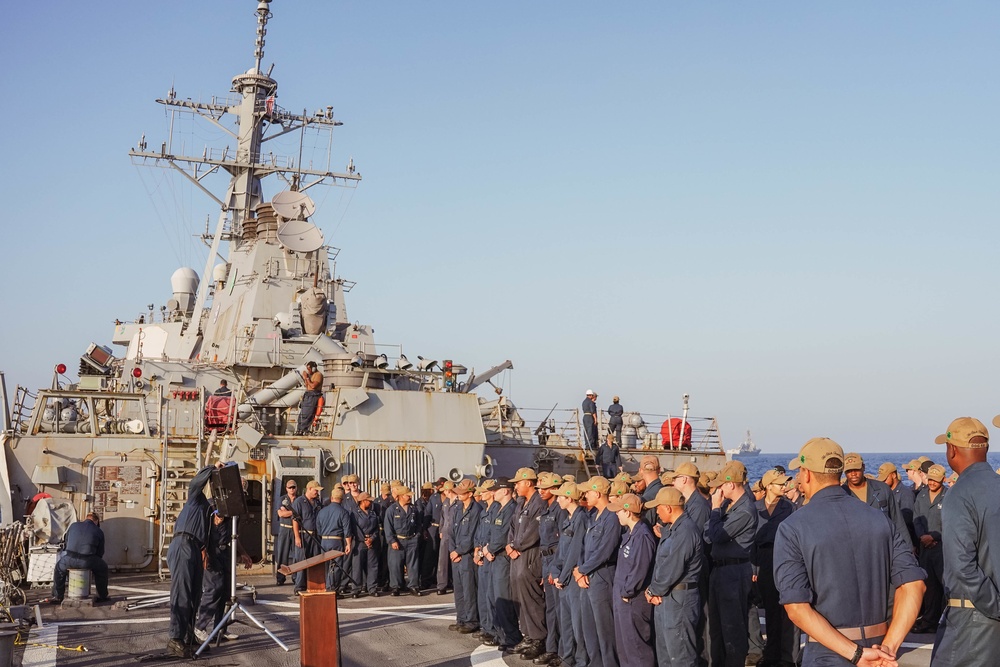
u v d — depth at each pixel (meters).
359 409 22.56
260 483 22.86
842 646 6.09
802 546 6.38
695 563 9.55
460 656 12.80
